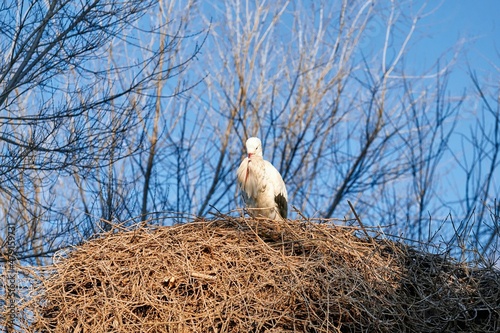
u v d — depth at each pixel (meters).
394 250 12.69
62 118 15.21
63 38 15.24
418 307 11.96
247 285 12.01
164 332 11.84
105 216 18.30
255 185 15.24
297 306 11.92
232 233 12.80
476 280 12.58
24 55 15.68
